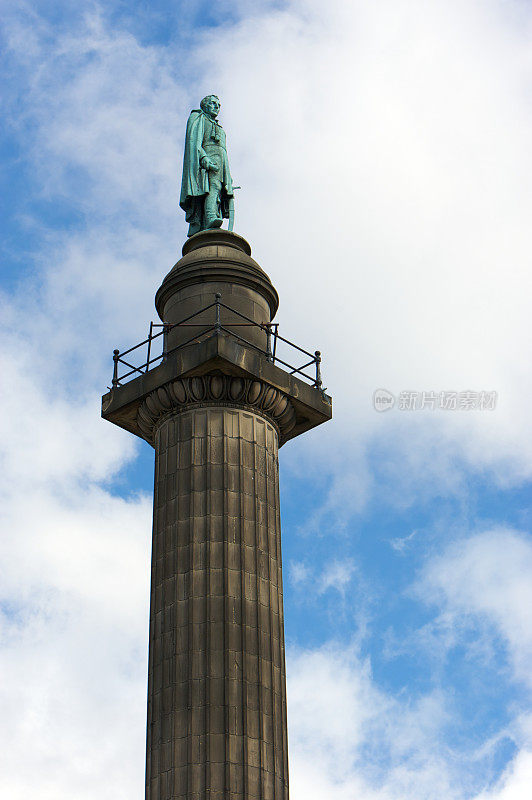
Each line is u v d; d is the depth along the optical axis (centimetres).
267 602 3897
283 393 4228
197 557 3897
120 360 4419
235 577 3872
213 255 4419
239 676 3719
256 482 4059
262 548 3969
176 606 3841
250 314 4344
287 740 3766
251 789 3572
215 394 4112
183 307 4350
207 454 4044
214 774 3562
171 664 3756
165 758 3631
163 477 4094
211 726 3631
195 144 4800
